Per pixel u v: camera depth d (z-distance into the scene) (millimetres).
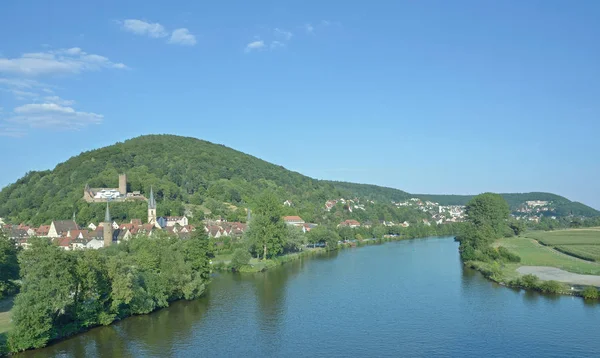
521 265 154375
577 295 110812
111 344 81000
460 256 189625
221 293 121188
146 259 110438
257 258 172375
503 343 80750
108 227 198625
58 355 75250
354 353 77562
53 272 81188
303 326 91938
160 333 87312
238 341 83312
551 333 85125
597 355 74562
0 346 73188
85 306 88062
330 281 137000
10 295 109312
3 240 108875
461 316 97250
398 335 86000
